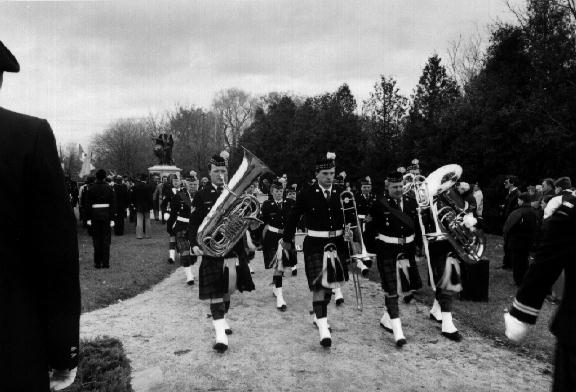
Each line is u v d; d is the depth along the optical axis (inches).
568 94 729.6
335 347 206.8
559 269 81.9
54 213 64.9
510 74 812.6
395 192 223.6
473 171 804.6
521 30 820.6
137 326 236.2
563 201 82.4
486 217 746.8
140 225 584.1
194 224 228.4
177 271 388.2
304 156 1117.7
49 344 66.0
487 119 781.9
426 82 991.0
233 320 247.0
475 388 167.0
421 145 874.1
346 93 1277.1
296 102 1904.5
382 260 221.6
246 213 213.8
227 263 210.4
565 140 710.5
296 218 220.7
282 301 268.8
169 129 2383.1
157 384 155.2
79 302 68.3
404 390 165.5
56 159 66.9
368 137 1104.2
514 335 87.3
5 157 61.7
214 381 171.9
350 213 218.4
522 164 759.7
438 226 221.5
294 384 169.8
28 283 64.8
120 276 346.6
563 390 79.1
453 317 248.7
